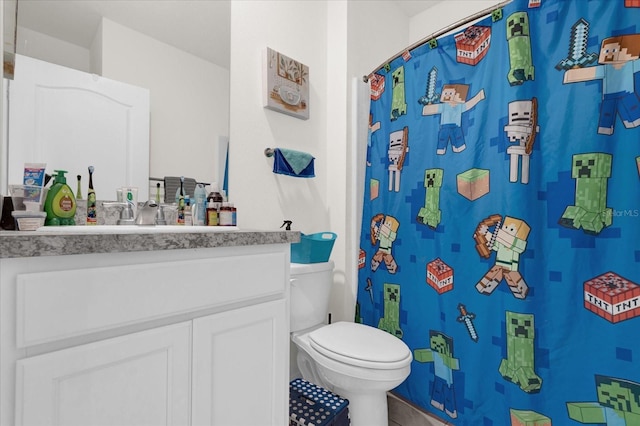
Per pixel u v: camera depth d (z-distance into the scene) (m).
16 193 0.91
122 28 1.29
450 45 1.47
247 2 1.62
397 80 1.70
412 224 1.60
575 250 1.10
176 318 0.80
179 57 1.42
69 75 1.17
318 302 1.57
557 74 1.15
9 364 0.58
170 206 1.40
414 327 1.57
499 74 1.28
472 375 1.32
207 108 1.50
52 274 0.61
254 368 0.96
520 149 1.20
